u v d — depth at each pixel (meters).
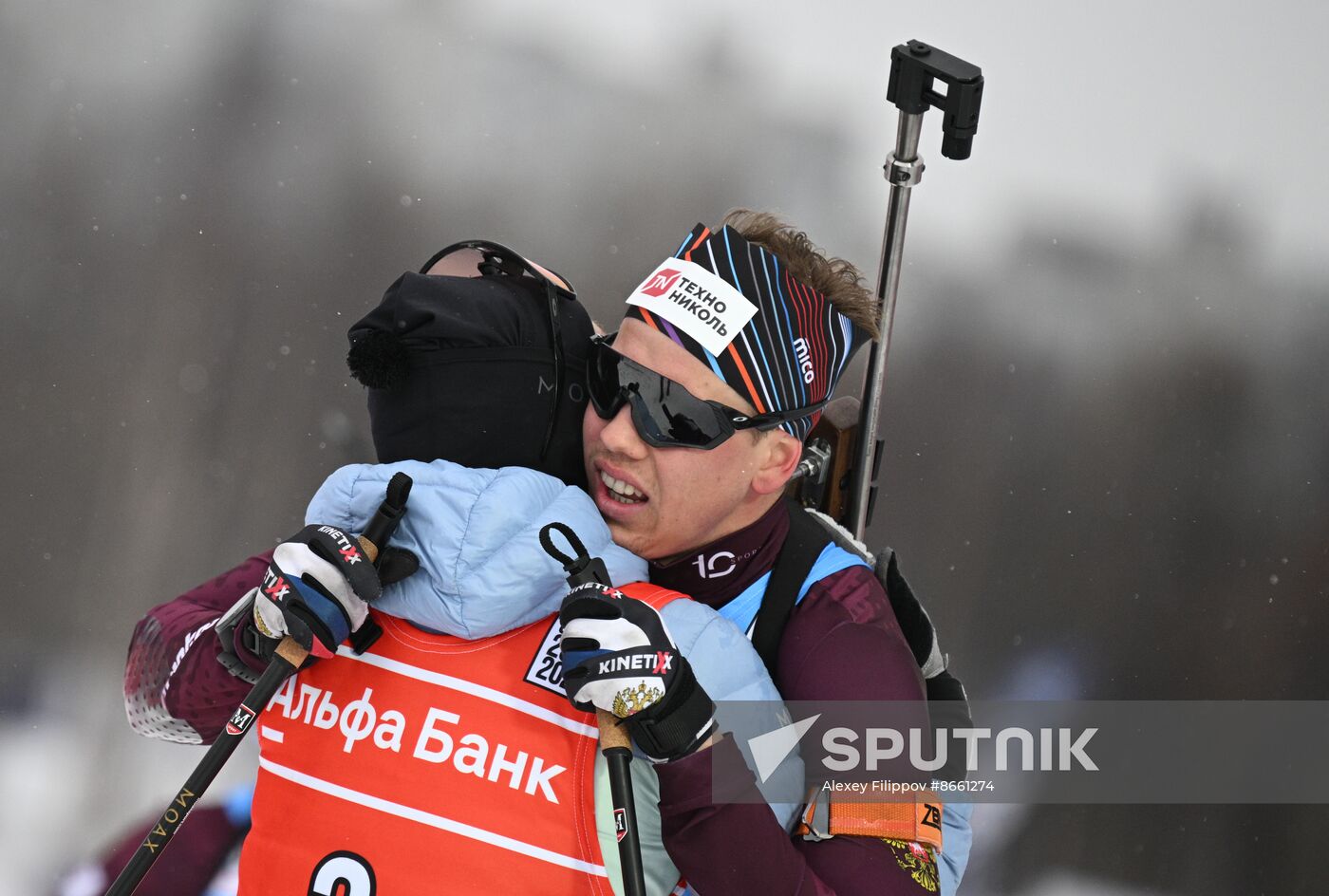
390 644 5.73
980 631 22.61
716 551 7.07
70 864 14.91
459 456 6.42
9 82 31.86
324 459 23.08
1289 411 29.39
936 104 8.30
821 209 32.34
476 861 5.40
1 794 15.86
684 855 5.55
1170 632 23.36
